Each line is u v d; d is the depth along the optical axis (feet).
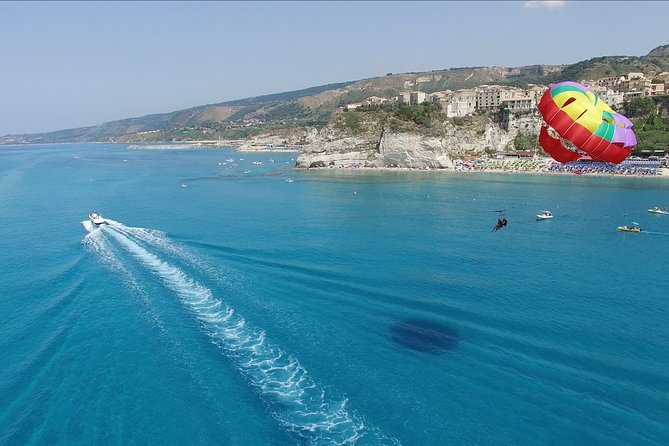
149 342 128.88
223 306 150.00
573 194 388.37
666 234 255.09
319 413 98.73
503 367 116.37
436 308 149.48
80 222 296.71
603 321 141.69
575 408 101.60
